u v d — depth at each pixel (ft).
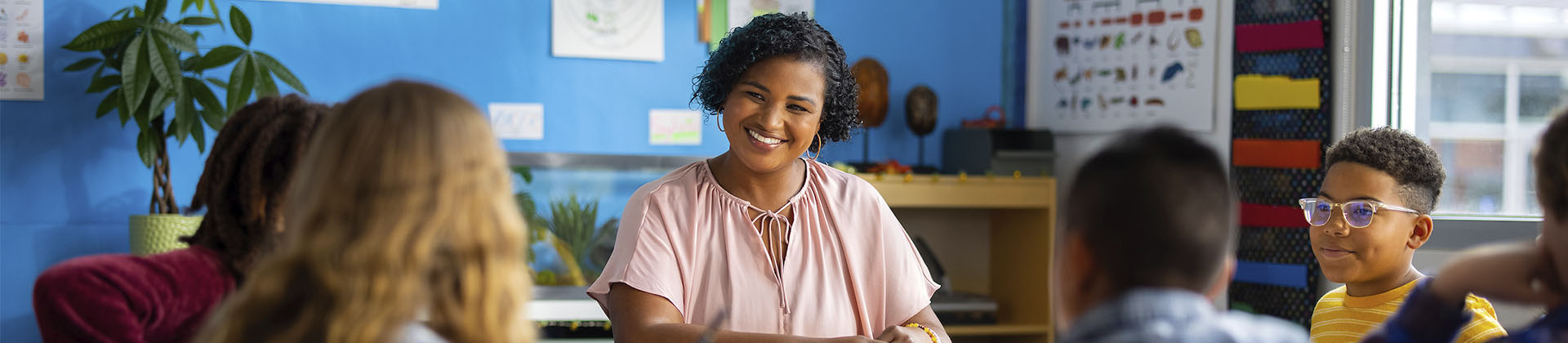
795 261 5.08
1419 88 10.59
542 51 12.30
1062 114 13.34
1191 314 2.72
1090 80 13.07
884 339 4.83
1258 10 11.82
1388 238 5.02
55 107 11.03
